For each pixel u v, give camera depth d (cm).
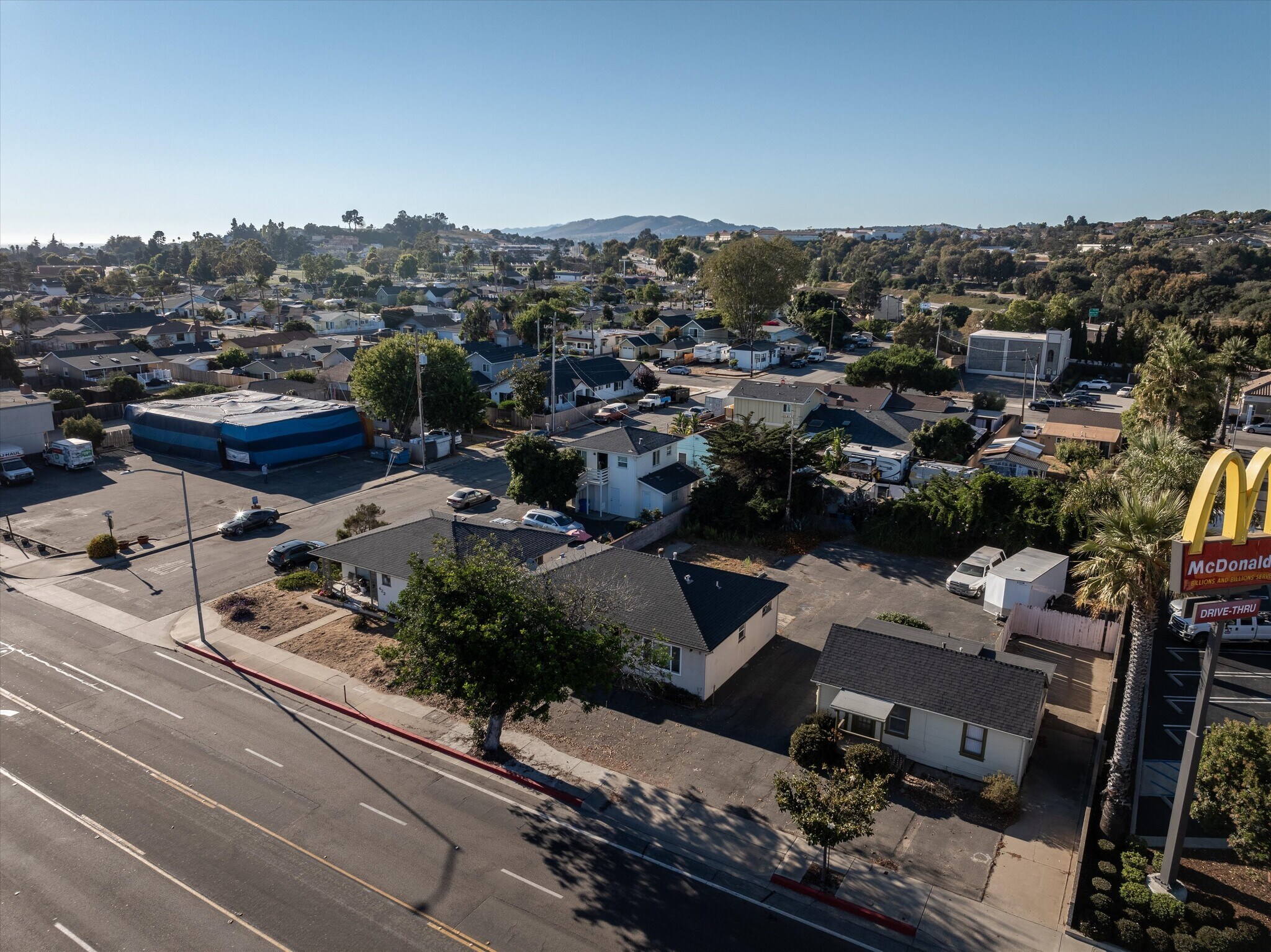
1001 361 11394
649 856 2234
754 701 3077
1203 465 2689
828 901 2075
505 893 2073
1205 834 2389
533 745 2770
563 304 15450
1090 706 3084
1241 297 15012
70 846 2228
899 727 2733
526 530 3994
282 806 2422
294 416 6744
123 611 3866
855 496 5078
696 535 5041
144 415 6988
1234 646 3622
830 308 14425
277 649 3478
